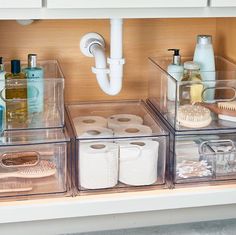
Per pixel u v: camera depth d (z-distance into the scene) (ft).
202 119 3.99
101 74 4.24
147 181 3.96
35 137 3.95
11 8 3.45
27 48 4.50
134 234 4.00
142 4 3.56
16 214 3.70
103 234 4.01
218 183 4.05
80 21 4.51
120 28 4.08
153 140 4.00
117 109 4.60
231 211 4.26
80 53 4.59
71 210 3.78
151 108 4.58
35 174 3.84
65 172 3.90
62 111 4.06
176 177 4.00
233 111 4.09
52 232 4.02
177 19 4.68
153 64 4.57
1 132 3.95
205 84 4.04
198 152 4.03
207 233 4.00
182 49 4.75
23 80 3.98
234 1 3.66
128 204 3.84
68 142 3.90
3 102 3.97
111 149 3.89
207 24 4.74
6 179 3.84
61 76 4.18
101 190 3.91
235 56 4.47
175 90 3.97
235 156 4.08
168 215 4.16
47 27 4.48
